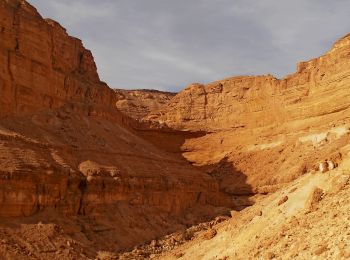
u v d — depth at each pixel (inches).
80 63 3031.5
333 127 3444.9
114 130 2869.1
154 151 3036.4
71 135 2397.9
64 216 1934.1
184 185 2795.3
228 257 1166.3
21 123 2169.0
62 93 2652.6
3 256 1517.0
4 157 1802.4
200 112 4697.3
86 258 1721.2
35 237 1691.7
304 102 3804.1
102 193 2162.9
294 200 1199.6
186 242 1980.8
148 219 2310.5
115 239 1982.0
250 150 4018.2
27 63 2353.6
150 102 6235.2
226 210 2923.2
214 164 4111.7
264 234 1135.6
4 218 1712.6
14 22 2321.6
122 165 2444.6
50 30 2615.7
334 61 3671.3
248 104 4338.1
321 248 865.5
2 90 2149.4
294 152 3538.4
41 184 1866.4
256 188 3415.4
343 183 1082.7
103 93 3041.3
